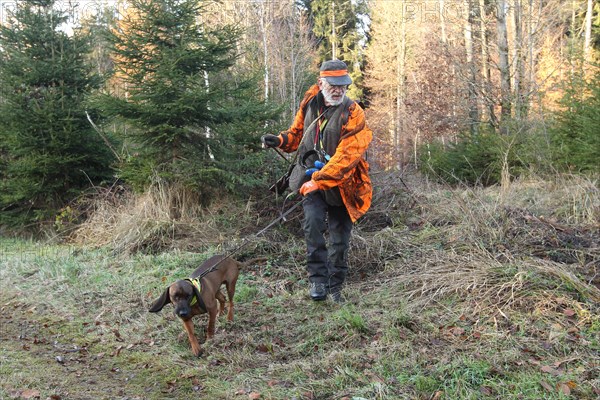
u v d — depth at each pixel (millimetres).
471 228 5953
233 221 7664
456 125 15922
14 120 9430
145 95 7879
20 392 3711
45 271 6789
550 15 19562
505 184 7609
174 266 6551
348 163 4566
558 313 4176
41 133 9406
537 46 20109
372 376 3646
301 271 6066
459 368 3611
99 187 9375
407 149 19203
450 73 17734
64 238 8891
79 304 5664
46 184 9641
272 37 22922
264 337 4543
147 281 6164
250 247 6707
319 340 4340
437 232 6328
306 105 5102
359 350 4055
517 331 4051
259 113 8383
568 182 7621
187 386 3826
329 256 5148
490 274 4777
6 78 9438
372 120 26094
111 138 9758
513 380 3438
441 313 4496
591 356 3619
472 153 11359
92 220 8625
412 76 23547
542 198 7207
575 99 9570
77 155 9594
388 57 26500
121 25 9531
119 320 5145
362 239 6266
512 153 10148
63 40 9898
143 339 4695
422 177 9789
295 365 3973
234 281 4980
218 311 5191
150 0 8117
